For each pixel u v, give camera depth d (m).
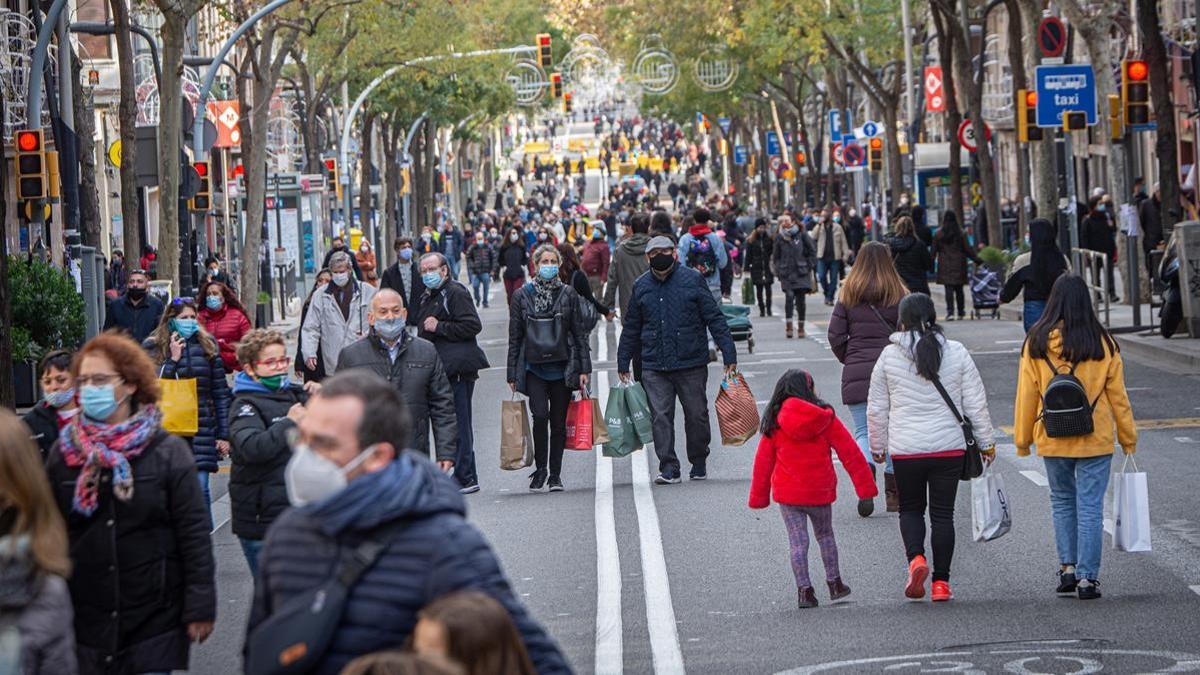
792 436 25.59
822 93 183.25
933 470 25.77
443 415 29.69
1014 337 68.81
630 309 38.47
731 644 23.72
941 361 25.59
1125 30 104.62
